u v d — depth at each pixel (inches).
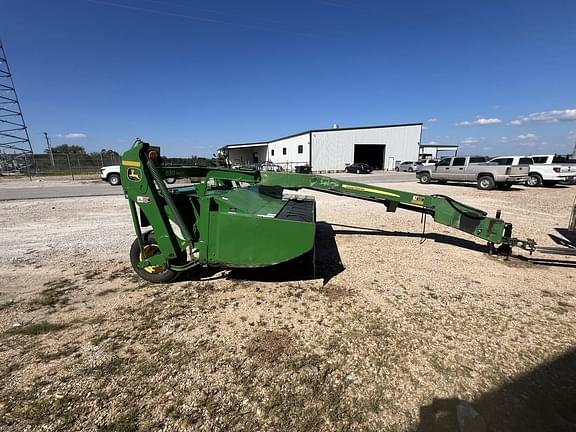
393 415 78.7
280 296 142.0
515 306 133.8
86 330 115.5
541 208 384.2
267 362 97.7
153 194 145.3
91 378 90.7
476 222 184.1
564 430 74.4
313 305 133.6
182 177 162.2
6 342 108.2
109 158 1295.5
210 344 106.7
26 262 189.6
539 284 157.2
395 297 141.6
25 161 1235.9
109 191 571.8
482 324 119.5
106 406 80.8
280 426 75.4
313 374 92.4
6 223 299.7
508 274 170.4
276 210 166.7
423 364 97.0
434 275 168.1
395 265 183.0
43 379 90.3
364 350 103.6
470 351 103.3
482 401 83.0
